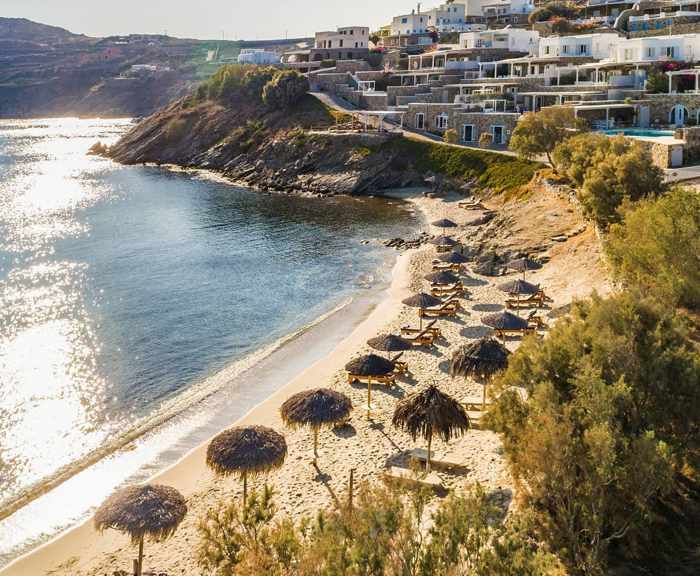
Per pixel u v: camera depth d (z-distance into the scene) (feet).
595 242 183.52
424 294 152.87
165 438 112.68
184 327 164.76
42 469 104.17
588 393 70.18
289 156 413.39
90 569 80.94
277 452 87.76
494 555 50.29
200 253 238.07
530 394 78.54
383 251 234.79
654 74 331.98
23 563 82.79
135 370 139.95
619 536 65.16
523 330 141.38
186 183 412.98
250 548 58.34
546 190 257.55
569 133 289.94
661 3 487.20
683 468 77.00
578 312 91.56
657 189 185.16
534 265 170.71
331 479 95.35
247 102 501.15
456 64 465.88
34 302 183.62
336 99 484.33
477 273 194.18
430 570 49.16
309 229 275.18
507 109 384.47
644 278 126.31
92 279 206.18
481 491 57.21
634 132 293.23
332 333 157.28
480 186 320.09
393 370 117.80
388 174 369.09
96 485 99.66
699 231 122.52
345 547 48.96
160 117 536.42
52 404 125.08
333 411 99.40
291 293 190.90
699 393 75.56
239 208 326.85
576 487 66.03
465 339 146.10
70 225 289.53
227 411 121.19
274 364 141.28
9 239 260.62
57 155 587.27
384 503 53.06
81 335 159.43
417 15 644.27
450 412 92.79
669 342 81.46
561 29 505.25
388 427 109.19
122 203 344.49
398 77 505.66
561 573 63.93
